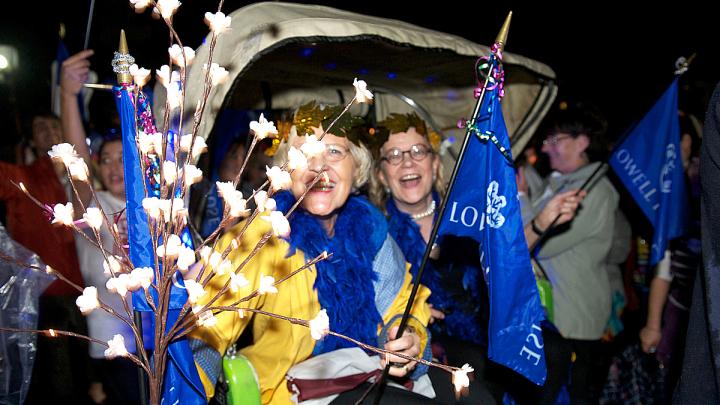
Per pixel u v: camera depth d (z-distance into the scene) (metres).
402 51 2.29
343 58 2.36
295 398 2.05
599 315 3.23
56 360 3.12
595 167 3.20
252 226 2.04
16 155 3.55
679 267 3.02
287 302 2.09
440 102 2.82
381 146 2.62
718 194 1.51
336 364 2.08
